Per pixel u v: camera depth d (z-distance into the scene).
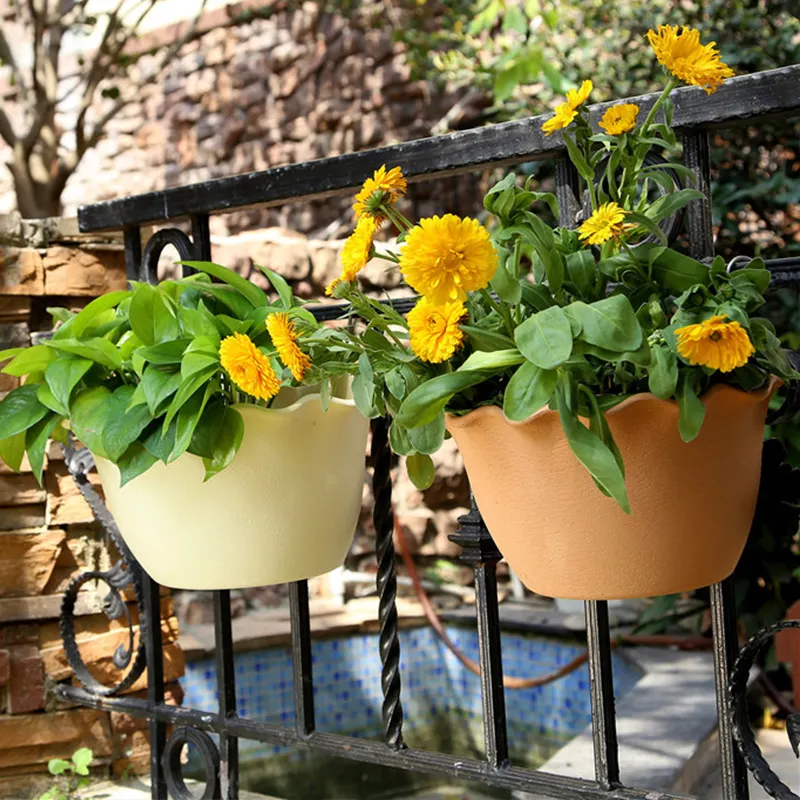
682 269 0.86
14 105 5.78
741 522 0.91
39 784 1.76
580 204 1.12
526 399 0.79
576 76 3.60
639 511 0.85
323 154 4.88
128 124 5.64
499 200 0.86
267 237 3.73
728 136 3.35
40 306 1.82
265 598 3.82
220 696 1.45
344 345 0.95
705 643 2.98
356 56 4.73
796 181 3.16
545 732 3.26
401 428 0.94
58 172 4.34
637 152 0.90
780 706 2.65
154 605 1.54
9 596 1.75
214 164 5.31
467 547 1.18
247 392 1.01
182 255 1.46
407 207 4.28
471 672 3.46
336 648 3.35
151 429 1.08
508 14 2.97
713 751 2.28
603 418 0.80
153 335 1.15
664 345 0.81
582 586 0.89
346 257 0.92
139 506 1.15
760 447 0.92
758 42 3.35
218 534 1.13
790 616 2.50
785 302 3.04
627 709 2.42
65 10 4.58
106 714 1.81
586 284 0.88
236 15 5.18
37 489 1.78
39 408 1.22
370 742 1.30
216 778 1.45
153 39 5.51
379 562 1.28
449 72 4.00
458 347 0.89
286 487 1.13
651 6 3.48
